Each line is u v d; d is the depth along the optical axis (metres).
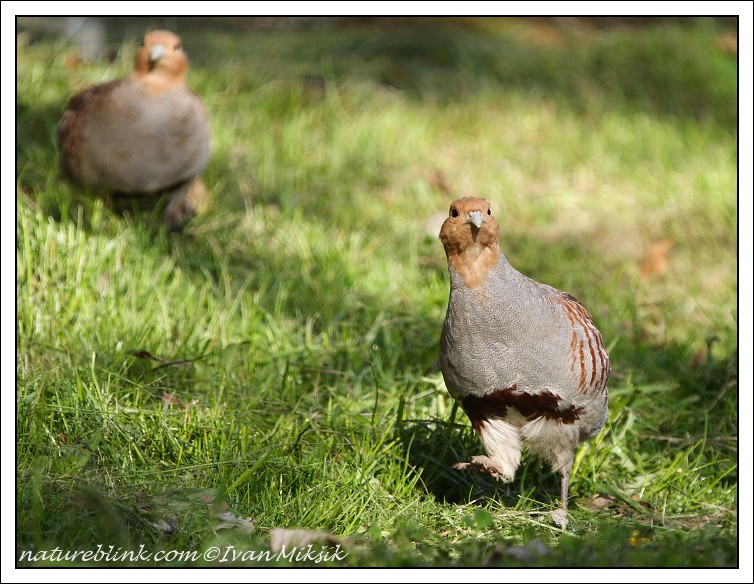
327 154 15.01
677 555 6.76
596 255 13.41
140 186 11.26
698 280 12.88
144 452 7.77
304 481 7.66
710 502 8.23
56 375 8.19
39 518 6.59
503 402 7.32
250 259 11.48
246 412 8.36
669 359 10.70
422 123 16.53
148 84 10.95
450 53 19.28
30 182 11.42
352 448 8.12
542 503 7.87
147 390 8.45
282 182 13.82
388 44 19.28
